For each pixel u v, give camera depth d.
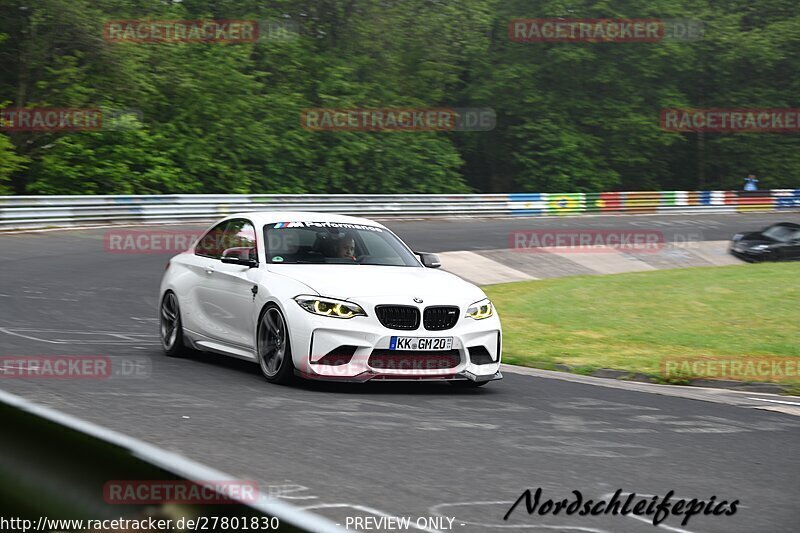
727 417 17.41
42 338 24.02
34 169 95.06
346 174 118.69
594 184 138.38
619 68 145.62
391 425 14.70
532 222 93.12
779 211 121.06
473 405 17.34
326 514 9.54
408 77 136.12
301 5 126.44
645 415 17.17
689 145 160.62
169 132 107.31
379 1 130.38
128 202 73.06
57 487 6.90
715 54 151.62
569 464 12.48
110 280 41.69
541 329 32.75
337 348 17.80
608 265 67.06
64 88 95.50
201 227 73.62
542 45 141.75
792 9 160.25
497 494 10.70
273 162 115.44
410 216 92.69
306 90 124.44
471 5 140.25
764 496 11.13
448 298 18.73
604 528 9.58
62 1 92.88
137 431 13.23
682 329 33.06
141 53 102.56
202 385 17.83
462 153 148.25
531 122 139.88
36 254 50.53
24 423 7.41
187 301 21.64
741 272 53.53
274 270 19.31
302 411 15.52
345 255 20.31
